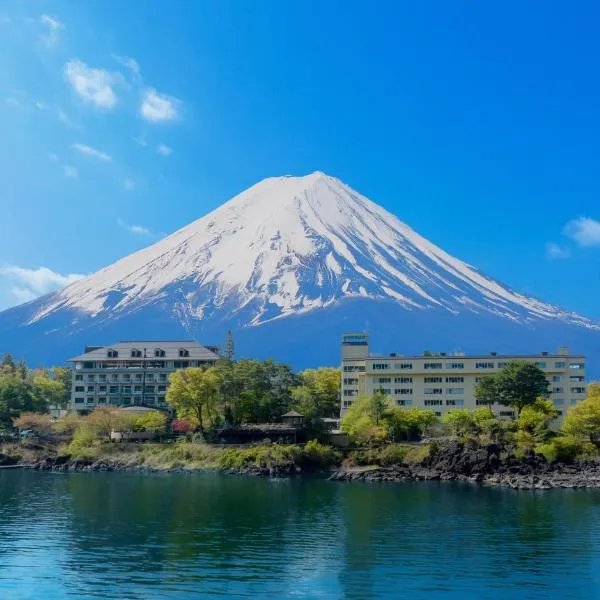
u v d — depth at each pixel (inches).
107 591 2297.0
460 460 5782.5
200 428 7121.1
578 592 2294.5
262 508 3927.2
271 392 7544.3
